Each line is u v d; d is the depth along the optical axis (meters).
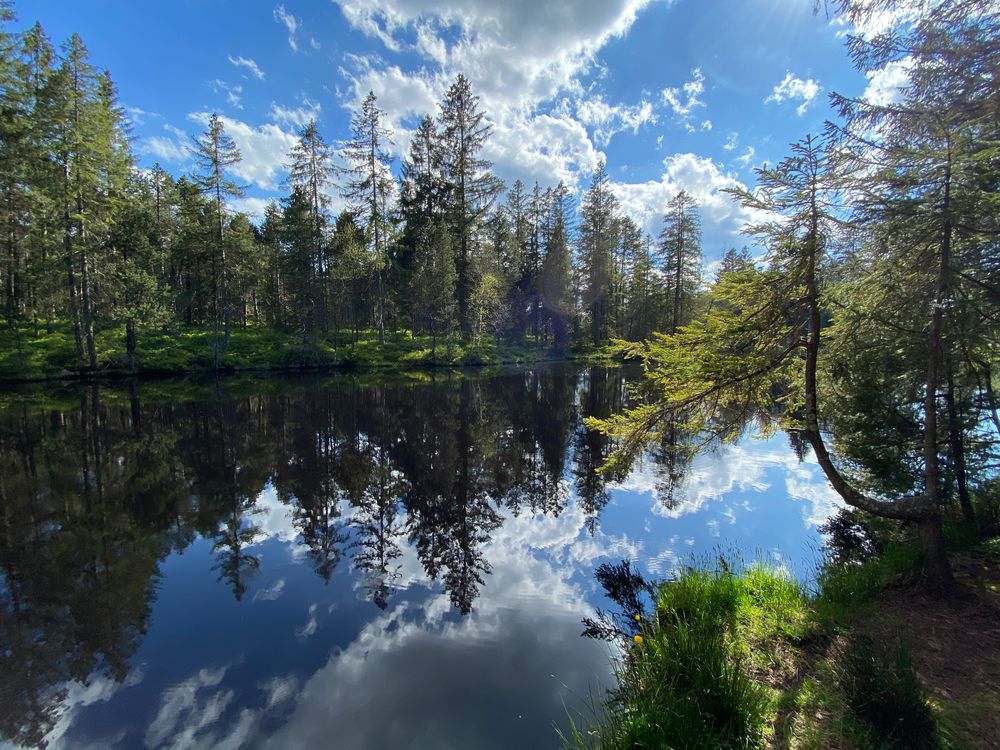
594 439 13.24
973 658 3.33
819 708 2.96
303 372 29.22
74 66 21.86
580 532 7.02
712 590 4.67
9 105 20.20
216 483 9.02
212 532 6.82
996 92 3.87
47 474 9.30
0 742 3.13
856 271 4.22
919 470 5.52
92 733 3.20
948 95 4.25
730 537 6.79
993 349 4.58
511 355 38.47
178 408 16.62
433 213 35.78
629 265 45.44
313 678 3.78
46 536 6.58
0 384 21.25
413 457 11.20
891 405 5.57
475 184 34.03
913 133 3.95
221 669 3.87
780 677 3.40
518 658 4.05
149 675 3.79
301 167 31.39
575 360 39.88
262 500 8.20
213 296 30.47
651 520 7.53
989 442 5.47
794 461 11.45
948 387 5.14
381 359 32.72
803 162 3.80
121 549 6.23
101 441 11.95
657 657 3.60
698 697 3.02
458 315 35.00
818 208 3.92
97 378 23.77
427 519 7.51
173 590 5.21
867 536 6.62
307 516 7.55
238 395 19.83
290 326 36.16
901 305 4.17
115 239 26.56
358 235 33.66
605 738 2.97
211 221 28.59
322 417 15.62
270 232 42.34
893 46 4.46
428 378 27.05
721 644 3.75
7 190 20.94
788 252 4.12
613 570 5.79
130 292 25.73
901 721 2.65
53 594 5.08
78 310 23.22
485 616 4.75
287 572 5.69
